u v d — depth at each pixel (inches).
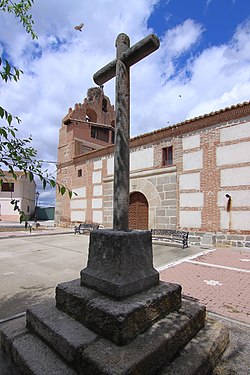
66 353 69.9
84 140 649.0
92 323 76.2
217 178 338.3
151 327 78.1
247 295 150.1
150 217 413.1
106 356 63.1
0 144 63.6
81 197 578.9
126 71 104.7
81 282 93.4
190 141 374.0
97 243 92.2
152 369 65.6
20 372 73.0
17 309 127.4
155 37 94.0
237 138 324.2
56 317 85.0
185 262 242.5
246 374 76.4
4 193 1010.7
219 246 327.9
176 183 384.2
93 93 750.5
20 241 413.1
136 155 448.8
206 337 86.0
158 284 95.7
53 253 301.9
